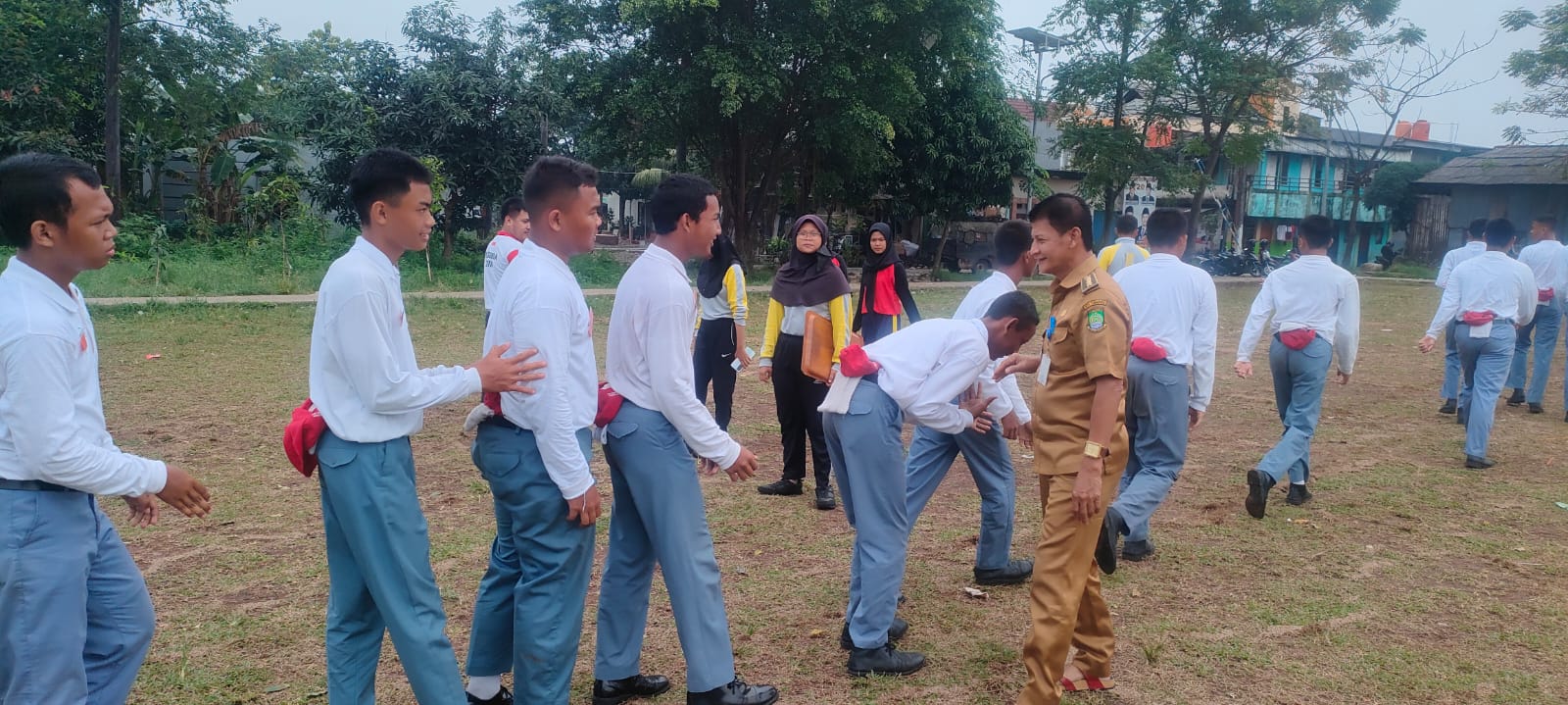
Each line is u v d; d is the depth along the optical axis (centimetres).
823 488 563
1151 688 345
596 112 2239
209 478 592
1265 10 2503
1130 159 2602
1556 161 3147
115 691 263
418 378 263
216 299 1482
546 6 2108
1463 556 484
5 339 225
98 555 256
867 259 639
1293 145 3772
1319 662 365
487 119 2081
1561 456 698
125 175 2236
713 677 321
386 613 271
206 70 2183
